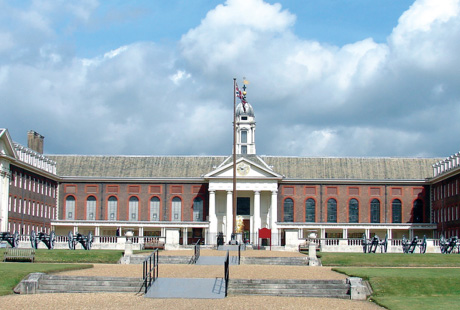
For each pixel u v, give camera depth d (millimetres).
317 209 111750
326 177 112938
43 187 105938
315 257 57594
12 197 92125
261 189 107188
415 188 111875
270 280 41344
